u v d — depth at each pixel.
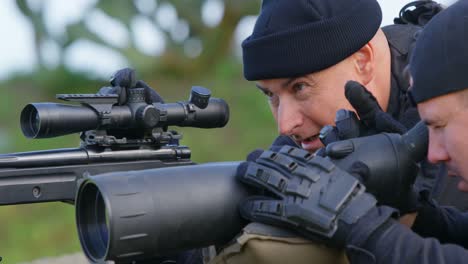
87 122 3.00
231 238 2.14
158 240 2.00
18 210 9.77
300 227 1.99
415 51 2.16
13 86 12.93
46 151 3.07
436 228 2.40
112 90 3.09
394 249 1.95
